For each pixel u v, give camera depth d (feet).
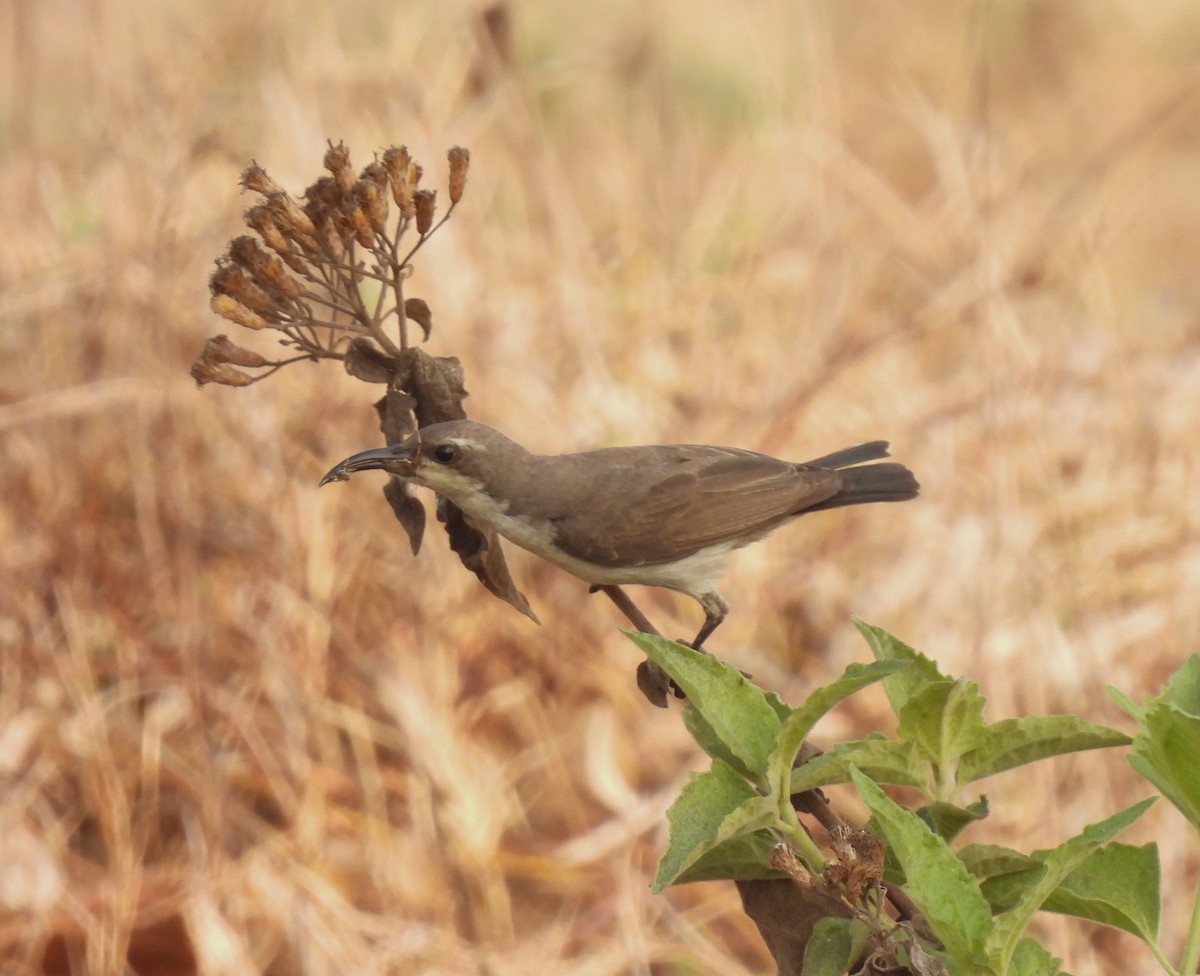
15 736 34.86
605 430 42.68
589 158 57.31
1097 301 51.06
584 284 46.34
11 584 36.81
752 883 13.73
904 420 45.32
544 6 65.67
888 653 14.01
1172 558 42.91
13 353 40.86
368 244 14.51
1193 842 37.86
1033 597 39.75
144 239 41.65
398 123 48.21
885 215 52.60
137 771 34.99
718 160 57.16
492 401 42.73
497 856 35.14
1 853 33.14
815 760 12.69
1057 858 11.53
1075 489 44.50
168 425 39.04
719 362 45.65
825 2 69.51
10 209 44.57
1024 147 60.34
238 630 37.24
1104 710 38.68
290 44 50.29
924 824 11.66
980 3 60.44
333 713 36.45
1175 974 12.88
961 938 11.54
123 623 37.29
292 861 33.71
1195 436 45.98
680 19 66.13
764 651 41.01
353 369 15.55
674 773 38.29
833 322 46.93
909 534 42.88
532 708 38.24
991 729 13.00
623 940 33.96
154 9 49.19
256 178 14.33
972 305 46.85
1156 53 73.97
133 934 33.37
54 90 54.75
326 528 38.58
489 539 17.22
